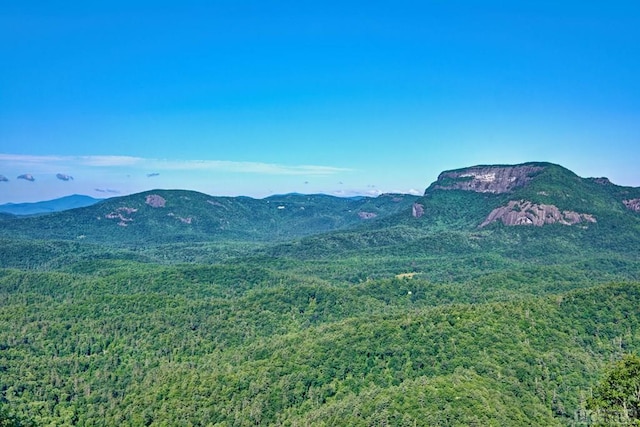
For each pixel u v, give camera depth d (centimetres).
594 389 12888
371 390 17825
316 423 16575
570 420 16250
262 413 18700
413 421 14812
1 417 16462
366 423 15288
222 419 18950
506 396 16362
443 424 14525
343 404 17138
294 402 19112
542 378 17962
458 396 15762
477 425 14262
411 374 18812
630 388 11075
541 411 16200
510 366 18300
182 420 19200
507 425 14638
